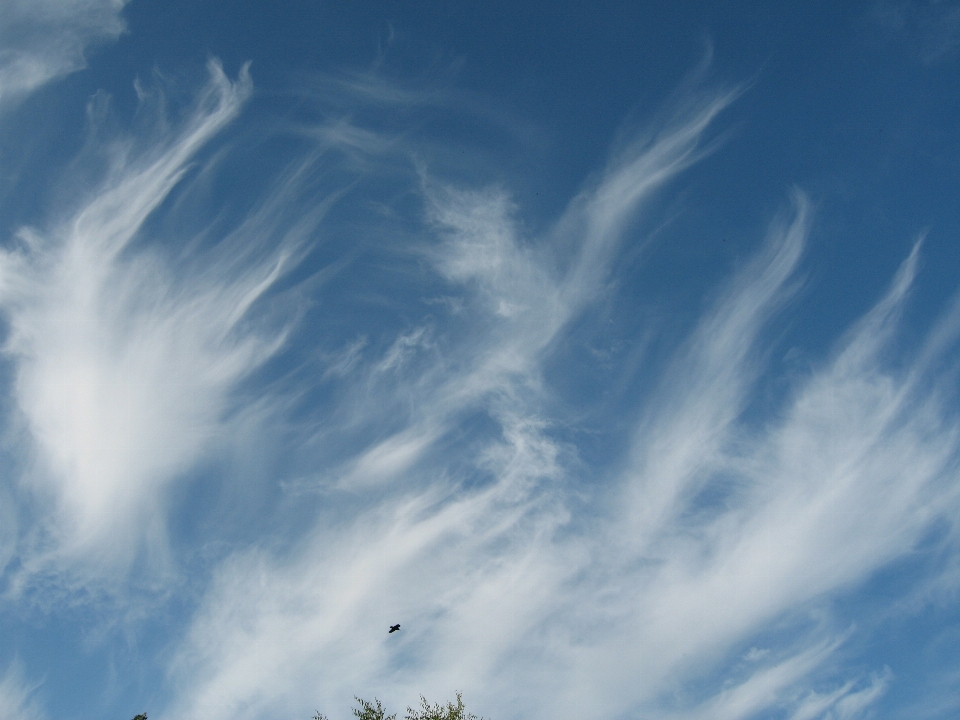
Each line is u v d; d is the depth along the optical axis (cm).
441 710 3612
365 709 3628
